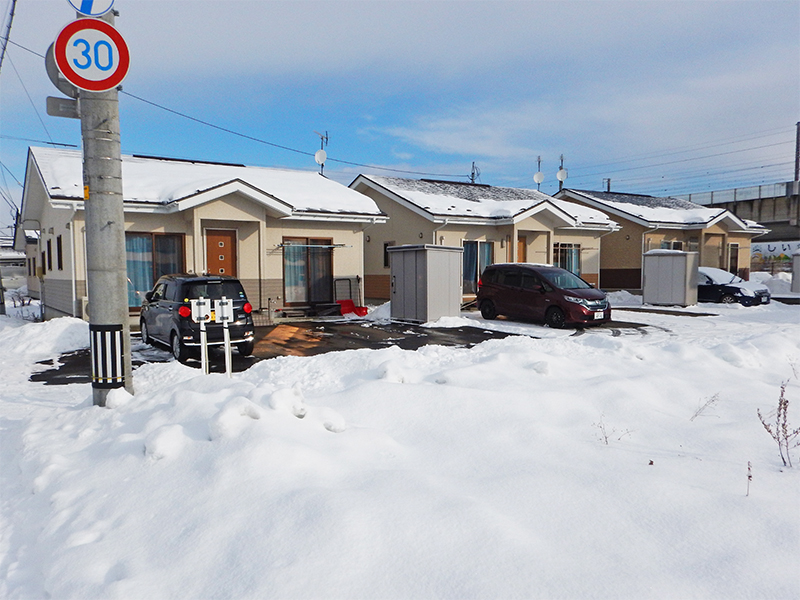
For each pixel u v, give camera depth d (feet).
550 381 21.56
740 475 13.66
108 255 20.72
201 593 8.75
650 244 88.48
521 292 53.16
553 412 17.51
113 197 20.85
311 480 11.80
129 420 16.83
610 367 24.58
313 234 58.65
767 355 28.22
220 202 50.52
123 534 10.61
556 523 10.84
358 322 55.42
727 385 22.24
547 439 15.23
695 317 57.72
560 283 51.57
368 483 11.75
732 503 11.68
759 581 9.09
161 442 13.39
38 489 13.23
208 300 25.59
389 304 59.77
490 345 32.50
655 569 9.37
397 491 11.27
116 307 20.89
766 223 141.28
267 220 55.93
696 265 69.21
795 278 98.17
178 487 11.94
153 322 38.99
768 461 14.75
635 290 88.63
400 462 13.71
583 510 11.33
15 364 34.40
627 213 87.71
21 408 22.31
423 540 9.68
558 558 9.54
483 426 16.06
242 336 35.70
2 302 67.21
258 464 12.12
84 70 19.83
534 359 24.00
